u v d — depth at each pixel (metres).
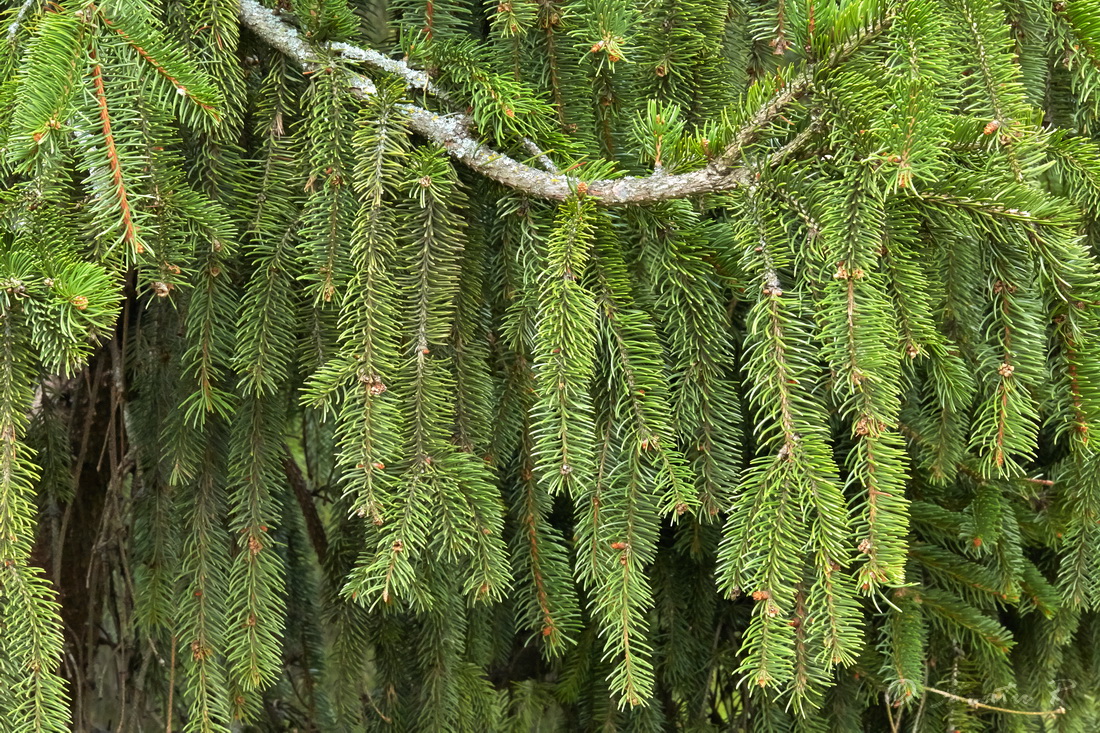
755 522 1.75
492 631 2.16
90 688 2.13
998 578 2.03
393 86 1.79
